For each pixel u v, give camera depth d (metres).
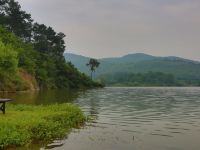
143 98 81.00
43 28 193.62
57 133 25.56
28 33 191.88
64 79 164.12
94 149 21.38
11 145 21.48
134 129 29.95
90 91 125.50
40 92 104.94
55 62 170.62
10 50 92.75
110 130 29.03
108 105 56.72
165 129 30.25
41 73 140.00
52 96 80.50
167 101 69.69
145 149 21.72
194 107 53.97
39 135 23.86
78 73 178.38
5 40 126.94
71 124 30.73
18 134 22.00
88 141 23.84
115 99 74.88
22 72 120.62
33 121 24.97
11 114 28.97
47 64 155.38
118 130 29.14
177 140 24.89
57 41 193.62
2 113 29.31
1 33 127.12
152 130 29.55
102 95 93.38
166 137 26.09
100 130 28.88
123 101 68.19
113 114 42.16
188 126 32.25
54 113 30.59
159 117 39.47
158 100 73.06
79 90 134.38
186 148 22.22
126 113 43.66
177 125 32.88
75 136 25.66
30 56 140.50
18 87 105.88
